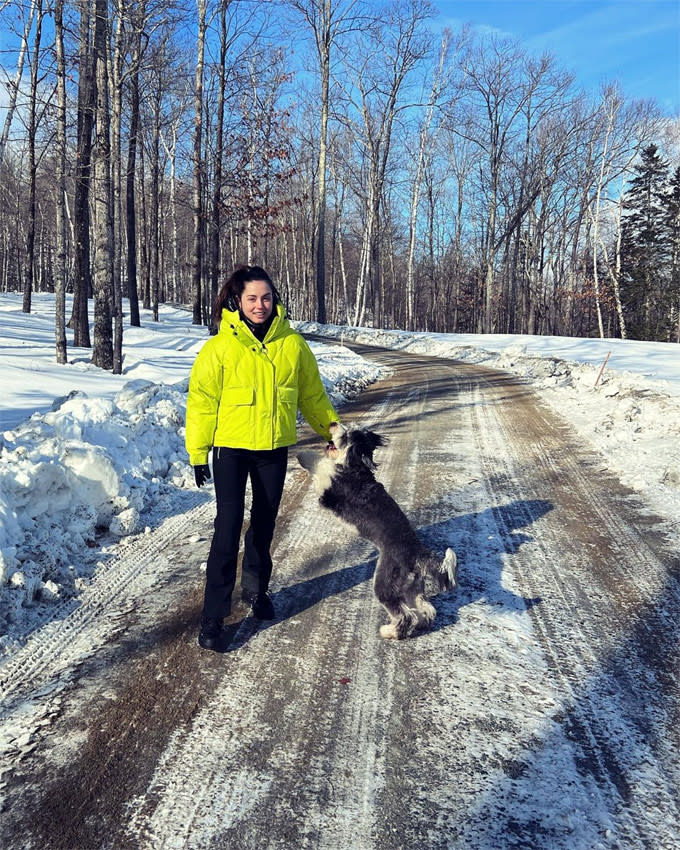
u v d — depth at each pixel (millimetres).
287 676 3135
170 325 24672
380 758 2559
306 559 4613
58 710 2801
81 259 16516
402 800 2330
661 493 6121
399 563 3477
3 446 4664
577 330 60062
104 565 4312
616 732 2758
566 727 2781
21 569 3762
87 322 16875
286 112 21297
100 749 2561
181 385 8906
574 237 46094
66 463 4754
